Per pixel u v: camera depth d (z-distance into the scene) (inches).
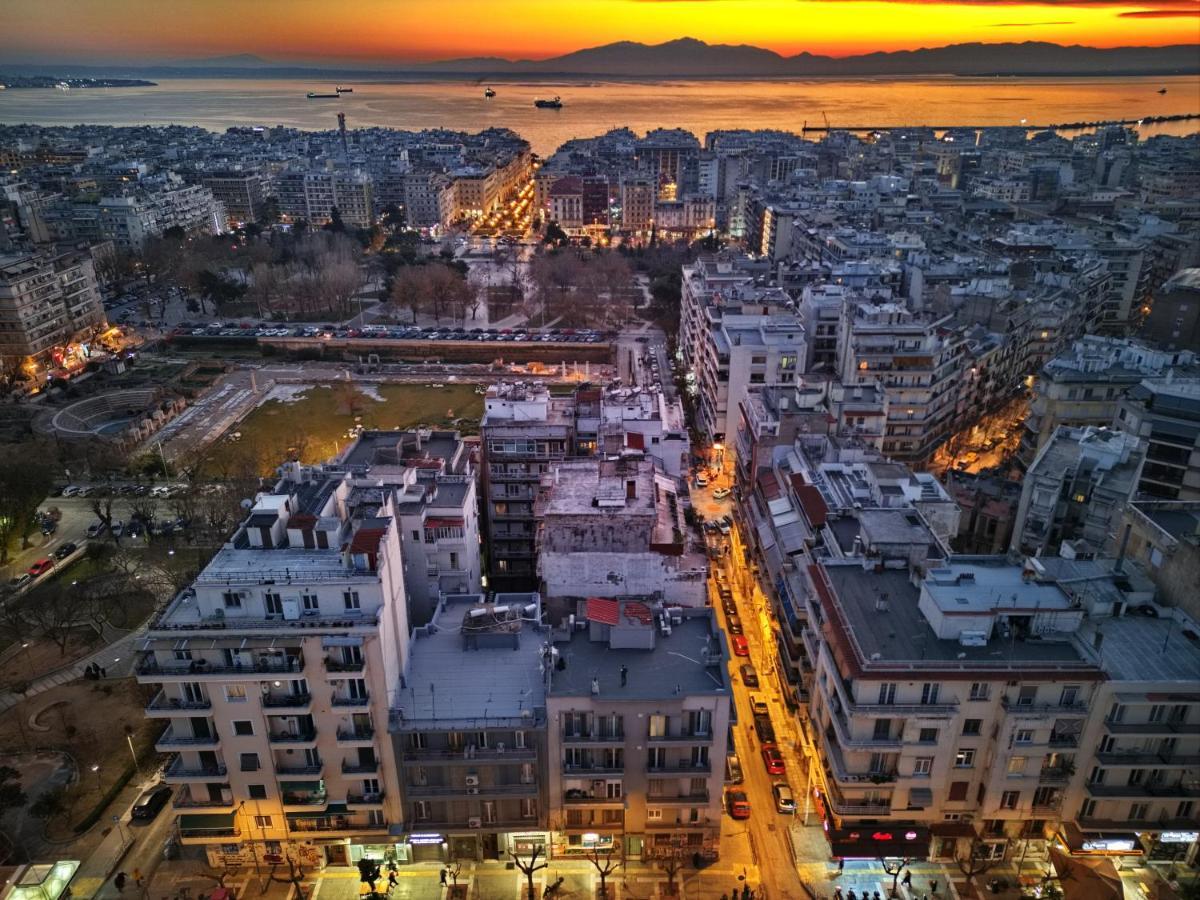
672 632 3909.9
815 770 3973.9
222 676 3358.8
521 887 3678.6
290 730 3523.6
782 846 3880.4
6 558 6210.6
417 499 4372.5
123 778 4232.3
